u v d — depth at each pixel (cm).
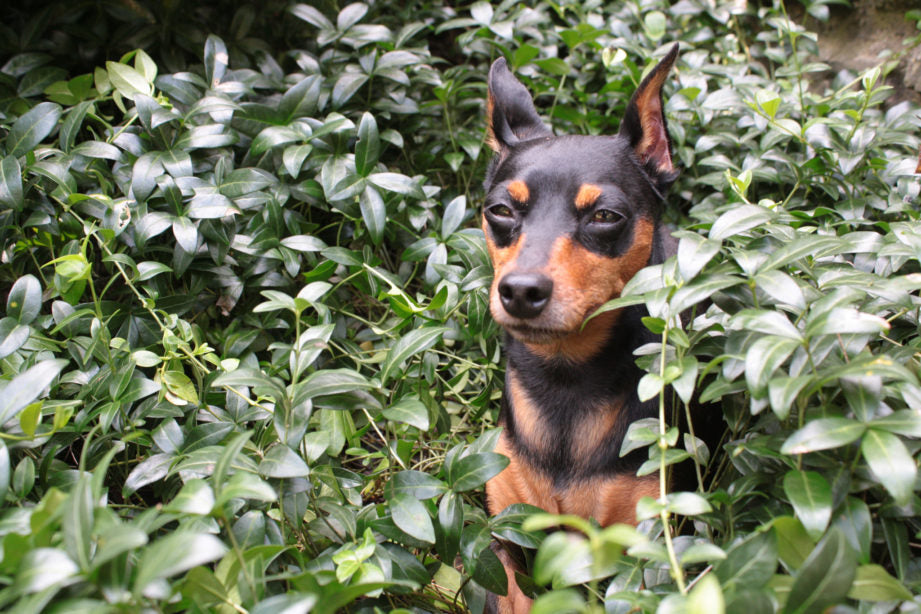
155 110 56
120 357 49
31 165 53
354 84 65
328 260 57
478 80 79
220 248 56
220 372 49
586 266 45
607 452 48
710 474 49
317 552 45
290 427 41
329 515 45
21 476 40
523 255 44
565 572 38
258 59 70
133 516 46
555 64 71
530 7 81
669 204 71
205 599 34
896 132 62
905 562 36
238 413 48
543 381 49
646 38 77
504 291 43
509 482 50
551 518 28
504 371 58
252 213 59
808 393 35
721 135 68
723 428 51
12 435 39
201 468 42
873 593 32
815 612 31
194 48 70
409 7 78
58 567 30
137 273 51
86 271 46
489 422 60
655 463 37
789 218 50
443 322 52
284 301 42
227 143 57
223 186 57
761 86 70
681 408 47
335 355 60
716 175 66
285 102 60
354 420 57
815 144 60
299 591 35
